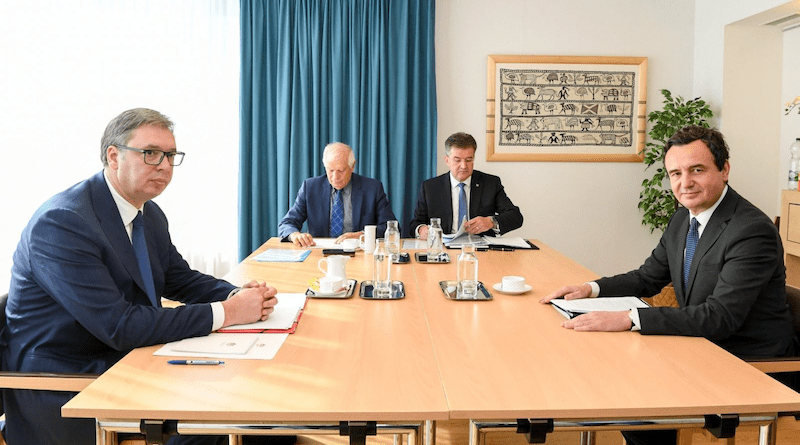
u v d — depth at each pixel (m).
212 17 4.48
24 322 1.59
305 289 2.10
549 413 1.10
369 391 1.18
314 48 4.45
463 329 1.61
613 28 4.68
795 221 3.92
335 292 1.97
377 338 1.52
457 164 3.57
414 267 2.54
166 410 1.08
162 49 4.46
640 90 4.70
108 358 1.65
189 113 4.52
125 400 1.12
